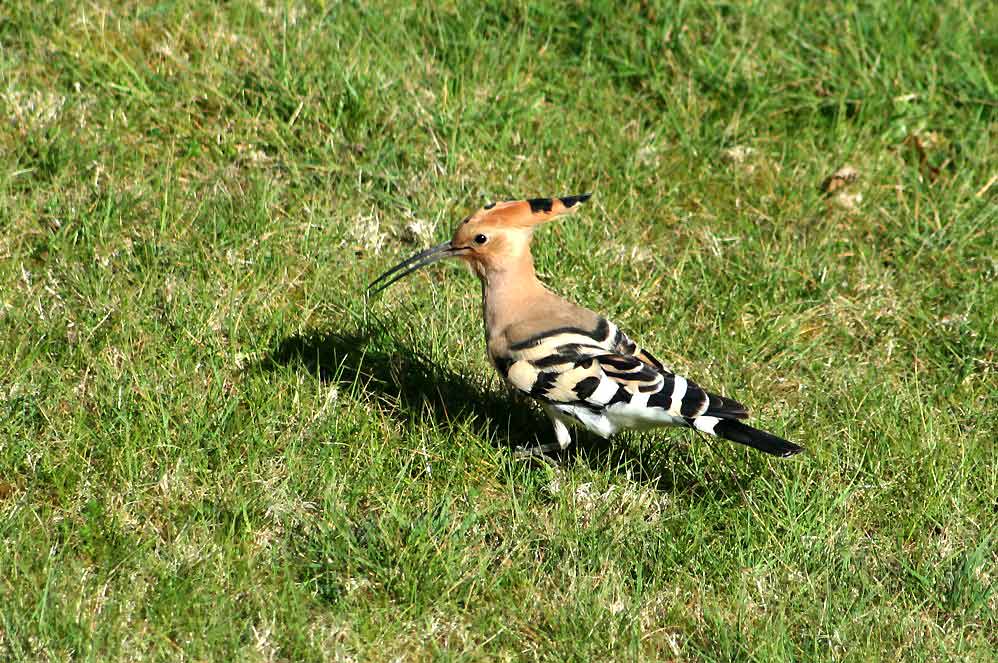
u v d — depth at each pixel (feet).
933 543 31.30
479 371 35.53
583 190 42.16
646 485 32.12
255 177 40.11
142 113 41.68
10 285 35.42
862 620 28.86
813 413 34.94
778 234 41.57
